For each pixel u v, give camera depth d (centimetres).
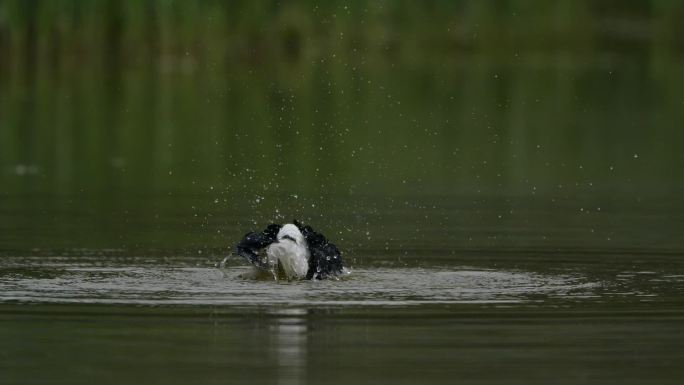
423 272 1339
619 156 2572
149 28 4141
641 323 1058
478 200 2005
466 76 4303
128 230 1672
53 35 3994
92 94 3578
